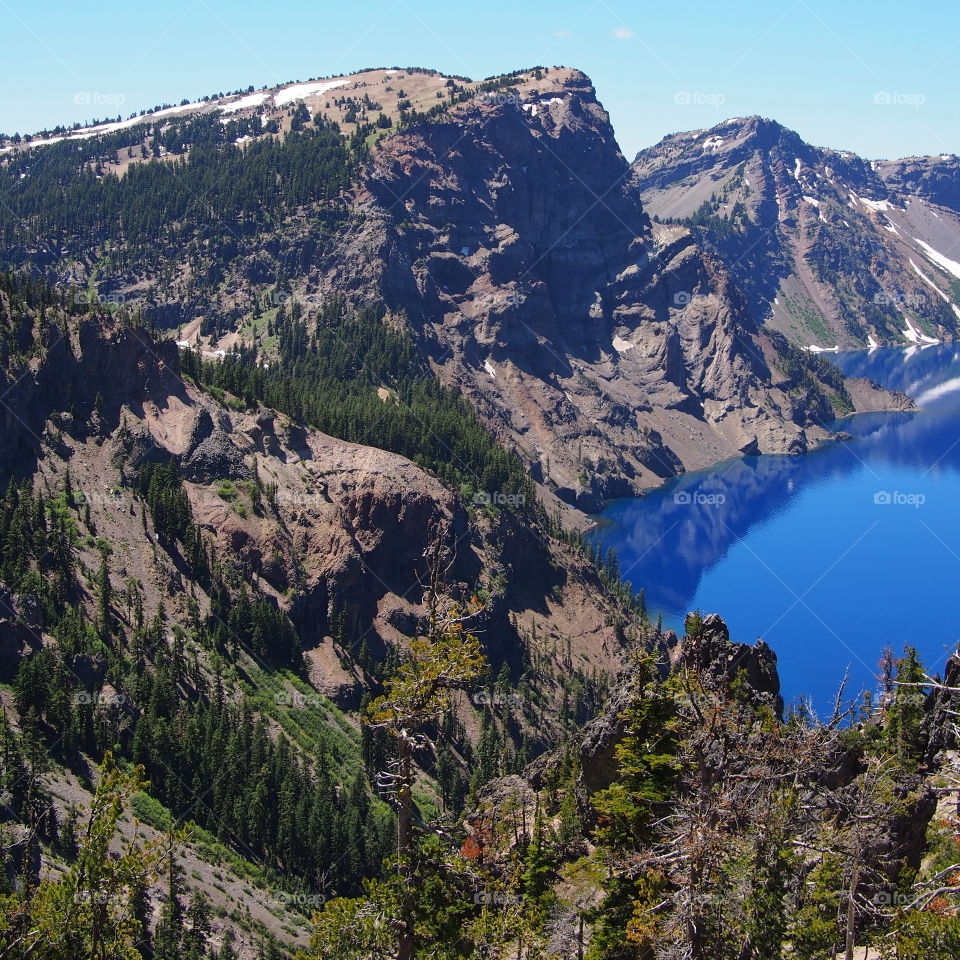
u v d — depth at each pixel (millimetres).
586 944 66938
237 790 152875
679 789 58844
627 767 59750
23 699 149875
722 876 54344
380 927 55906
